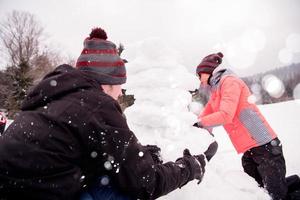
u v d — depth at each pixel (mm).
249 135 2502
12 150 1142
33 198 1123
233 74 2572
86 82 1323
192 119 2361
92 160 1219
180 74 2406
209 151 2266
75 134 1181
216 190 2281
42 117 1205
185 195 2098
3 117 8477
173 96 2336
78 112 1205
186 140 2238
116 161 1230
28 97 1328
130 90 2508
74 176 1166
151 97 2348
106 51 1446
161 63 2418
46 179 1119
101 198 1297
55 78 1302
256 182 2574
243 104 2502
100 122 1219
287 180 2670
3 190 1130
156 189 1373
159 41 2439
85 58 1438
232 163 3426
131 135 1298
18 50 32906
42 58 34375
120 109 1354
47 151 1130
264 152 2477
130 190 1285
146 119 2291
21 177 1114
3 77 28141
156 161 1819
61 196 1135
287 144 5609
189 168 1600
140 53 2502
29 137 1160
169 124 2260
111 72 1441
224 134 7758
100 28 1526
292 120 8781
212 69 2684
